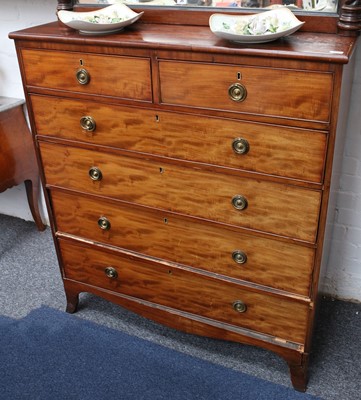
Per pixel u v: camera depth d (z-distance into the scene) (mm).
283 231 1538
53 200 1938
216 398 1726
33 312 2137
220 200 1589
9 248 2602
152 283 1883
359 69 1724
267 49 1321
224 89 1412
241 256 1645
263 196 1515
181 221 1698
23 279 2367
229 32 1403
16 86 2459
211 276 1730
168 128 1554
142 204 1742
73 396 1751
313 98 1319
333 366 1848
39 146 1839
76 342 1975
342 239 2061
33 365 1877
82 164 1784
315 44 1364
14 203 2830
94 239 1931
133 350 1932
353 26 1417
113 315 2131
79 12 1778
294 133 1383
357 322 2053
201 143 1524
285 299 1641
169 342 1982
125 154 1674
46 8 2227
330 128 1335
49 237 2689
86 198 1853
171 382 1792
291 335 1702
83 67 1591
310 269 1559
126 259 1887
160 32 1590
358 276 2111
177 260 1786
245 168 1496
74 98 1665
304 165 1411
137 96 1551
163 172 1639
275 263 1607
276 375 1826
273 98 1365
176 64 1441
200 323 1847
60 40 1567
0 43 2389
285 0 1528
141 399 1733
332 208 1760
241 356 1910
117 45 1487
